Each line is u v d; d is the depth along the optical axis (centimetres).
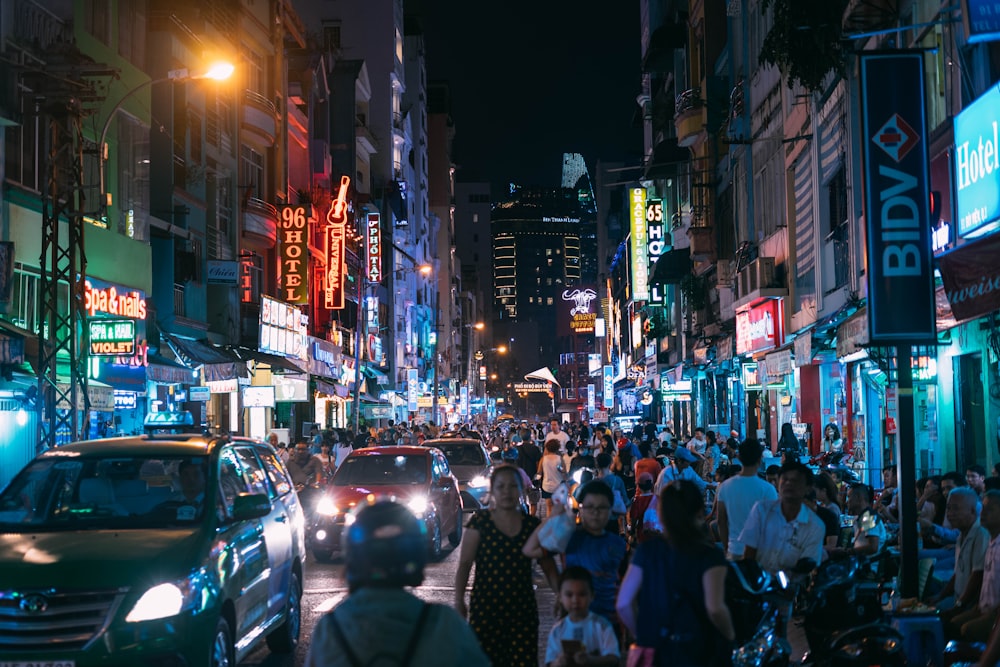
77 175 1967
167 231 3000
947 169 1570
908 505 944
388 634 368
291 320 3878
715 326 4034
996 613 782
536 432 5584
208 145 3384
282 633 1068
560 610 707
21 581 766
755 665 667
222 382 3050
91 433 2386
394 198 7612
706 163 3975
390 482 1864
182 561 809
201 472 926
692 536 579
